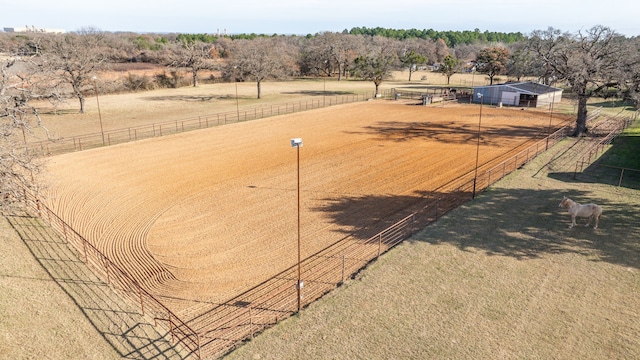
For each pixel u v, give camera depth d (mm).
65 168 34594
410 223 24062
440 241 21188
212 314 16250
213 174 33406
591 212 22000
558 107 65938
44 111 60000
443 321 15234
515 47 102125
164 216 25469
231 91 87250
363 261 19859
